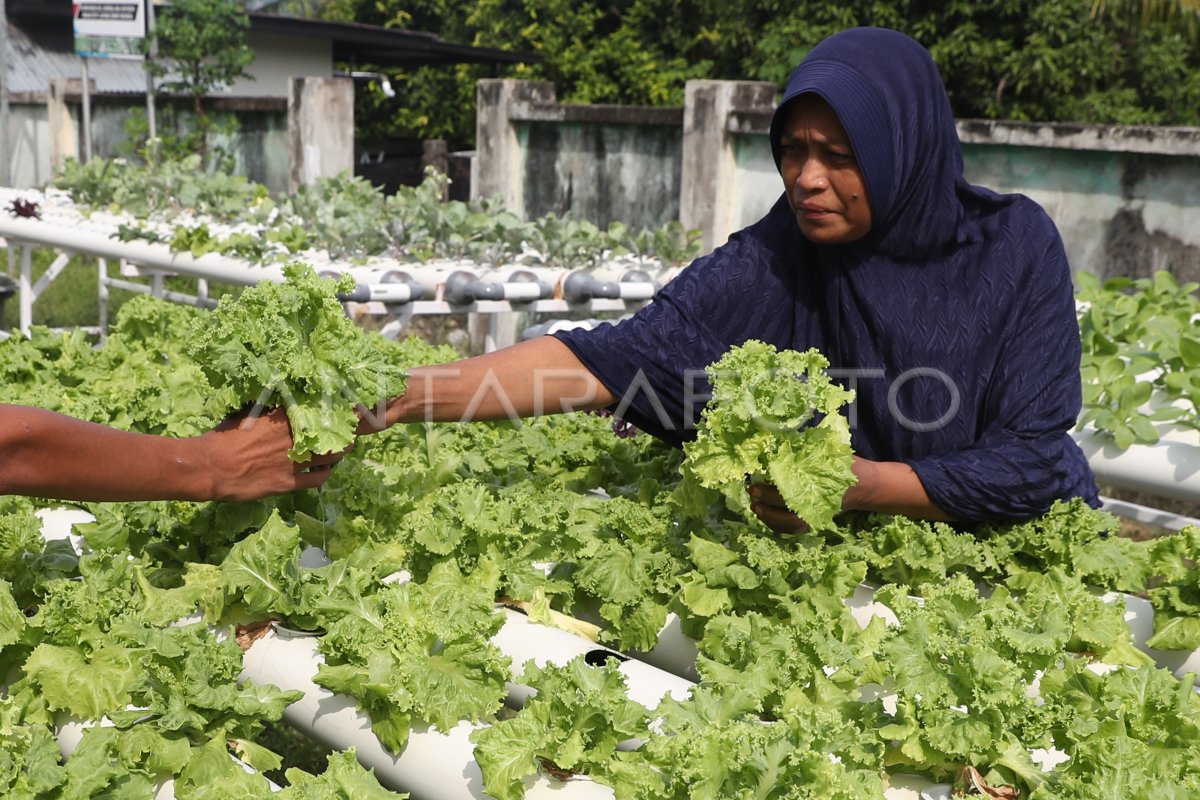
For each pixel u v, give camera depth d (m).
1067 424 2.47
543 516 2.40
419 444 3.11
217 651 1.92
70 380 3.76
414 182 17.44
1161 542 2.37
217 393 2.10
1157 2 11.12
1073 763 1.68
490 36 20.45
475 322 7.92
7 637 1.99
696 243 6.43
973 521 2.50
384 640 1.96
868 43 2.42
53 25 18.12
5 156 13.77
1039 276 2.51
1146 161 6.28
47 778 1.65
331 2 24.09
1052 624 1.89
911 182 2.42
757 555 2.18
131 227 6.36
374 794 1.69
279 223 6.34
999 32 12.23
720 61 15.65
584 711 1.74
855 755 1.63
